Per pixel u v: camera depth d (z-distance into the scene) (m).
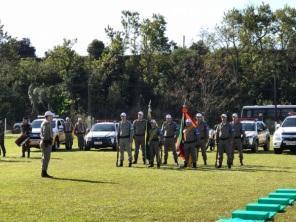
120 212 11.56
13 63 85.69
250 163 25.56
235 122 24.39
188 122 23.09
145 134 24.31
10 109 79.94
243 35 79.81
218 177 18.66
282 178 18.28
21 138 29.39
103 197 13.76
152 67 81.88
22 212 11.59
